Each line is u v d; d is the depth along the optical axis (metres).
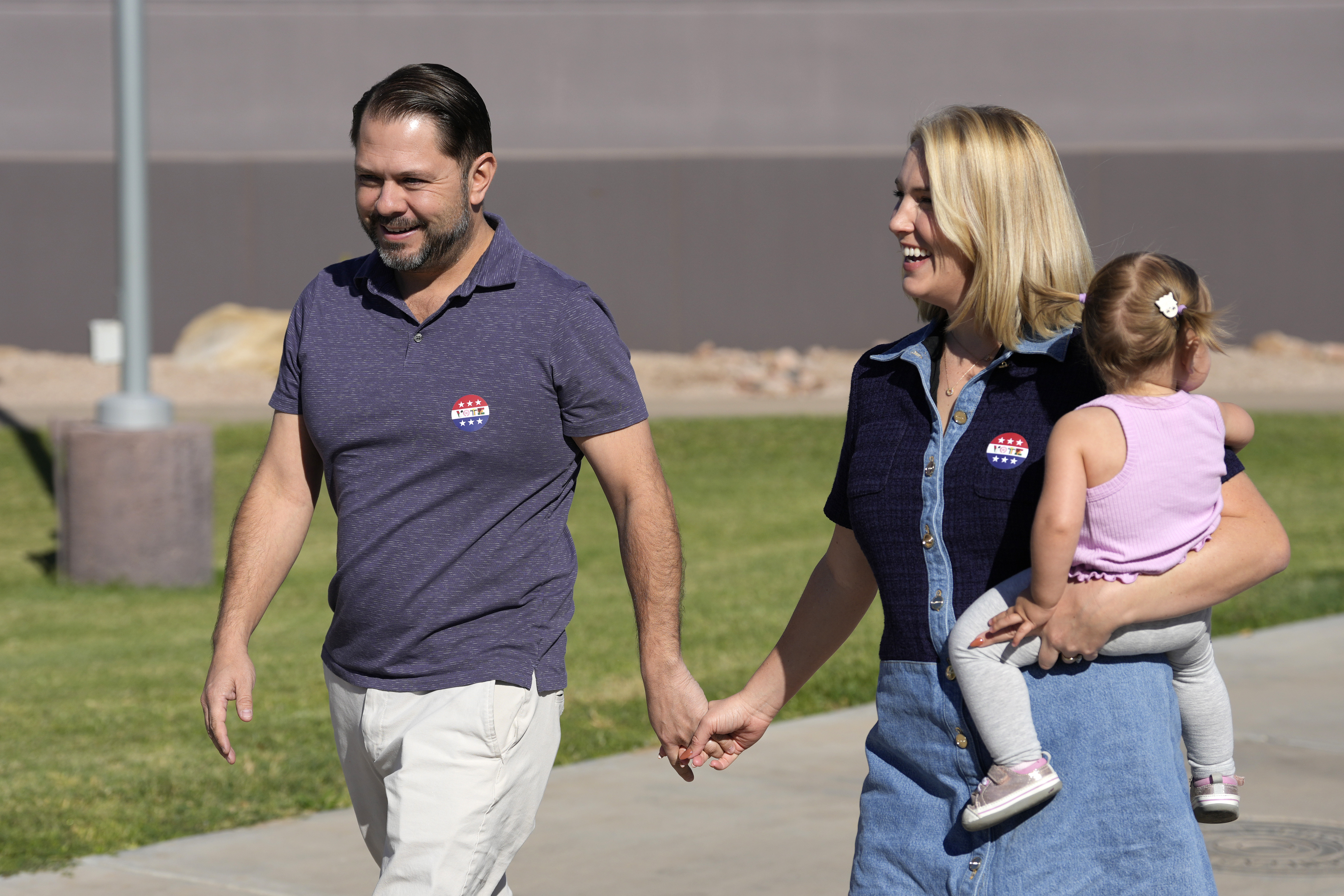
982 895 8.03
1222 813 8.65
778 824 16.91
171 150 85.94
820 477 52.59
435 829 9.52
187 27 85.62
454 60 86.44
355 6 85.94
